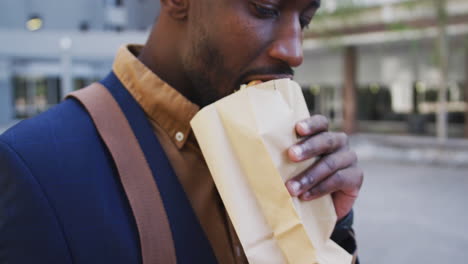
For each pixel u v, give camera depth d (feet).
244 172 2.10
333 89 51.88
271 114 2.09
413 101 48.26
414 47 33.94
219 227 2.40
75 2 55.21
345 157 2.35
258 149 2.02
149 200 2.17
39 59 52.29
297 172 2.16
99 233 2.05
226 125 2.10
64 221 2.01
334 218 2.34
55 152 2.12
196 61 2.32
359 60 47.42
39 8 54.13
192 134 2.47
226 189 2.04
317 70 50.70
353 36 36.45
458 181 23.29
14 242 1.91
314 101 53.36
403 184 22.79
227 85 2.28
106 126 2.30
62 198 2.03
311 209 2.26
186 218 2.28
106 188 2.17
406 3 29.27
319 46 40.50
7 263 1.91
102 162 2.23
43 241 1.93
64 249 1.97
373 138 35.99
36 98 59.93
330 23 34.42
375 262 12.19
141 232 2.09
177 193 2.31
